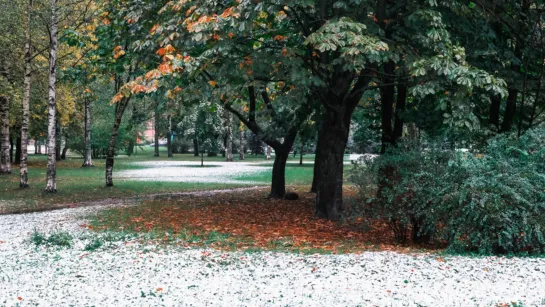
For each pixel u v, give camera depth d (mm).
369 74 13438
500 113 17578
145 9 13844
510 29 14367
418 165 10141
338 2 10586
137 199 20188
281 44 13578
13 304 6059
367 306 5852
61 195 20984
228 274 7551
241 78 12086
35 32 23000
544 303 5852
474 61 12945
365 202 10805
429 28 11773
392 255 8930
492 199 8812
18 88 26562
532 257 8742
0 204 18266
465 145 13867
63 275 7570
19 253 9453
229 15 10398
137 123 25125
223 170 41250
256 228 13055
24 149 23438
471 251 9328
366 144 24859
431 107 14039
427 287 6641
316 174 22953
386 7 13211
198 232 12266
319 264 8195
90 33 19328
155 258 8828
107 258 8867
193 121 41875
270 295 6363
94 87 37281
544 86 13992
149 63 14195
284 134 19188
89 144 43281
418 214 9805
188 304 6023
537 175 9008
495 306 5781
